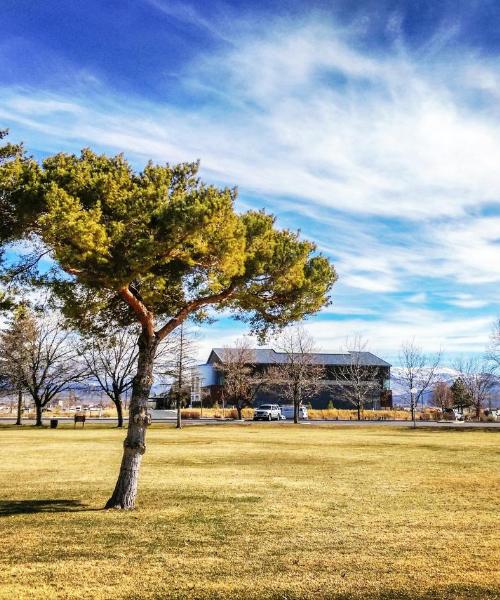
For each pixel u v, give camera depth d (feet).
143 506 36.11
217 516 32.96
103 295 37.81
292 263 37.76
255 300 40.40
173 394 152.46
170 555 24.31
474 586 20.26
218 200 31.48
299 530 29.40
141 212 31.76
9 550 25.14
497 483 46.93
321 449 79.71
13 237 32.19
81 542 26.61
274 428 141.59
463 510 35.24
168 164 36.88
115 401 147.23
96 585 20.25
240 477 50.29
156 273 35.91
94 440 98.27
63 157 33.42
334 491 42.55
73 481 47.98
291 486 44.98
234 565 22.82
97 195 32.12
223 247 32.81
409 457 68.28
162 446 84.94
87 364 150.00
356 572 21.91
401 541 27.07
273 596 19.17
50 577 21.17
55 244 30.91
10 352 151.53
